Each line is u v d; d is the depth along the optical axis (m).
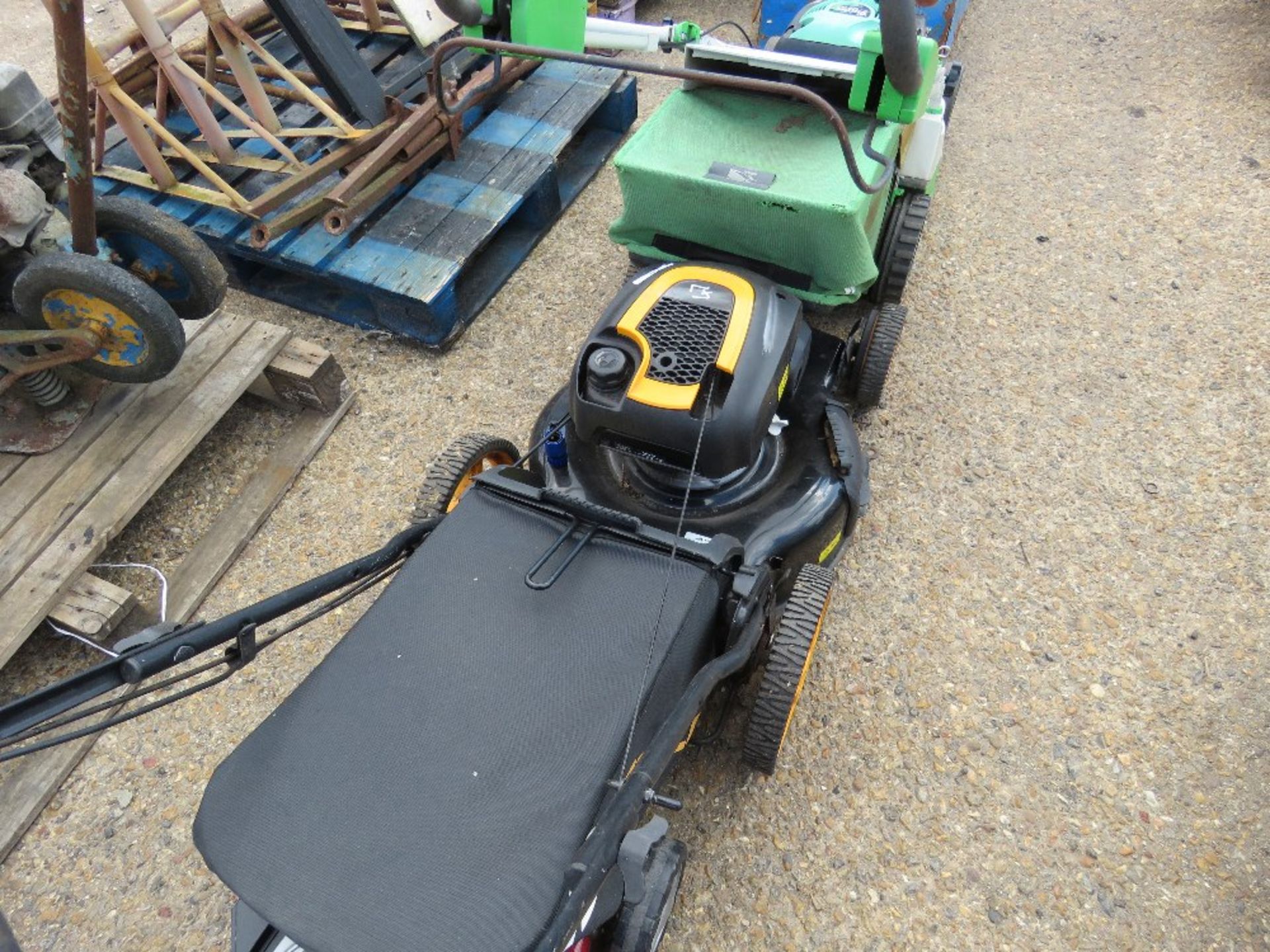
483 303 4.02
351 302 4.03
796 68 2.88
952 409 3.53
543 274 4.22
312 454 3.48
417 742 1.68
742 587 2.02
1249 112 4.88
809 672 2.79
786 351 2.42
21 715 1.36
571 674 1.78
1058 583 2.99
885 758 2.60
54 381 3.11
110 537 2.91
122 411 3.20
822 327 3.83
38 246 3.00
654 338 2.34
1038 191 4.53
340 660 1.82
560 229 4.46
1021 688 2.74
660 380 2.25
